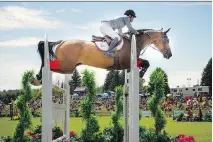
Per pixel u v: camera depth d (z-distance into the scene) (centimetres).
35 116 2009
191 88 3616
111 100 2900
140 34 785
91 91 814
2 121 1811
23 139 802
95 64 757
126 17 762
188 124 1634
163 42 803
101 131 893
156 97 812
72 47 741
